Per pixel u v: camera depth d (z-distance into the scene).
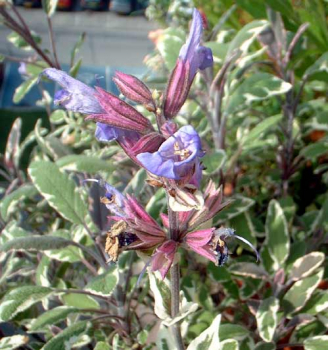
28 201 0.22
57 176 0.16
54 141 0.20
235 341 0.14
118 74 0.10
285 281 0.18
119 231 0.11
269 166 0.26
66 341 0.14
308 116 0.26
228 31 0.24
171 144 0.09
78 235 0.17
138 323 0.18
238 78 0.19
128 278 0.16
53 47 0.21
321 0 0.22
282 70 0.20
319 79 0.24
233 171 0.20
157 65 0.23
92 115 0.10
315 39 0.24
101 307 0.18
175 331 0.12
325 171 0.25
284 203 0.20
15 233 0.17
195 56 0.10
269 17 0.21
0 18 0.20
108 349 0.15
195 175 0.10
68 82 0.10
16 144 0.22
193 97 0.19
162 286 0.12
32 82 0.22
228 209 0.18
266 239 0.18
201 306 0.18
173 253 0.11
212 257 0.10
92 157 0.17
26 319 0.18
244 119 0.22
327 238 0.19
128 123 0.10
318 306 0.16
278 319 0.16
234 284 0.18
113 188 0.11
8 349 0.15
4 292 0.17
